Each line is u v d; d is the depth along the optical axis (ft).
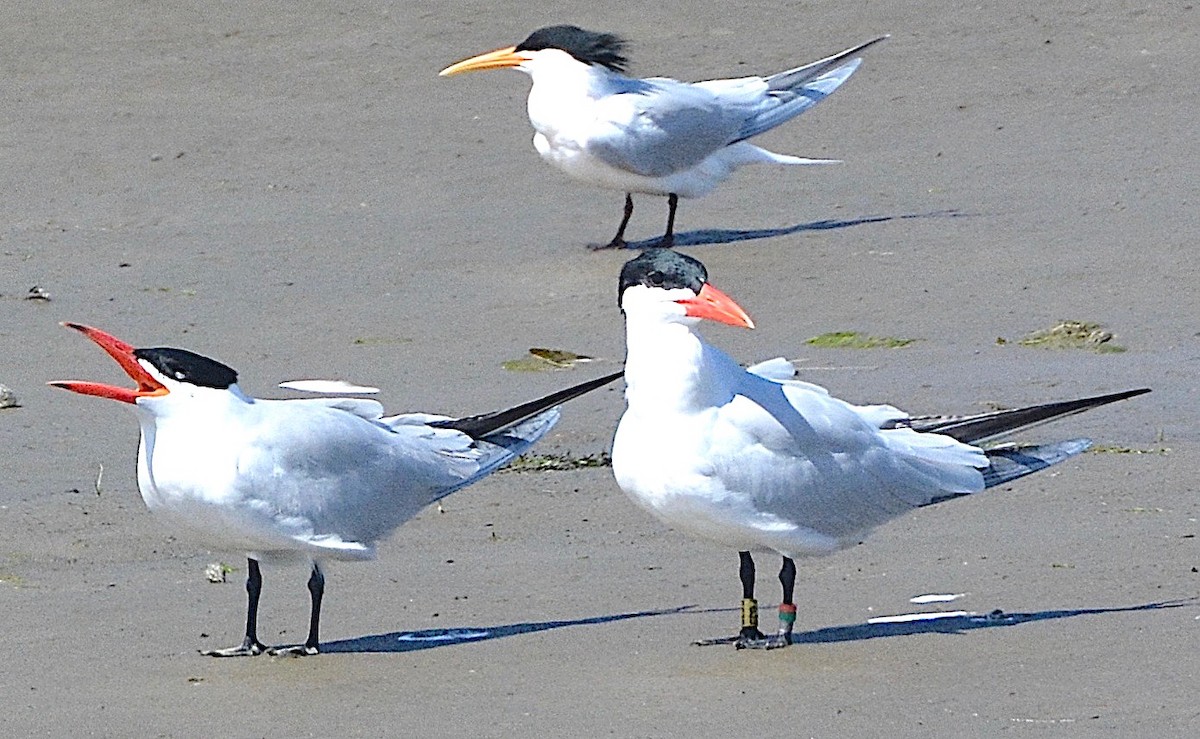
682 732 28.02
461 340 56.85
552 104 65.87
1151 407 47.80
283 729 28.68
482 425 35.91
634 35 89.97
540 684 30.55
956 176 72.64
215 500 32.14
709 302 31.78
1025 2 91.81
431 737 28.17
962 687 29.68
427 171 76.13
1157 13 89.10
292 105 83.25
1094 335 54.24
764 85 69.10
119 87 84.99
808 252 64.03
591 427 48.29
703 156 66.49
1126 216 65.87
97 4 93.15
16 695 30.50
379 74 86.48
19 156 77.66
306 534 32.76
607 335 57.06
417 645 33.06
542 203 72.13
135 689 30.78
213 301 60.90
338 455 33.30
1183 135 75.61
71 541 40.06
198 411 32.37
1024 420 34.78
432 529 40.83
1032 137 77.00
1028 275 60.34
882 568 36.88
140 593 36.73
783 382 33.53
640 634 33.32
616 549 39.11
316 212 71.20
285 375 53.57
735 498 32.01
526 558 38.63
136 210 71.82
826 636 32.83
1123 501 40.47
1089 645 31.45
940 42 87.92
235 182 74.95
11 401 50.29
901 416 34.35
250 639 32.94
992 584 35.37
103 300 61.00
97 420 49.11
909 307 57.98
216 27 90.99
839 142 78.38
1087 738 27.20
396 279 63.10
